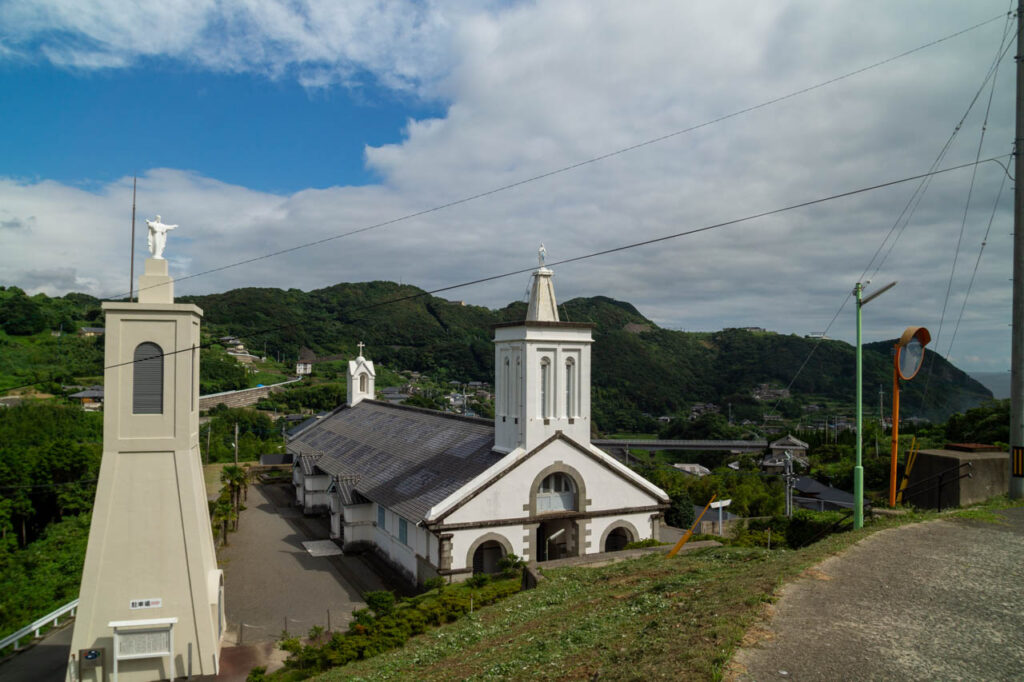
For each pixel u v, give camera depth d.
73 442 63.56
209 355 153.50
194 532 24.50
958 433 56.84
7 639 27.22
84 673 23.16
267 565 38.59
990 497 22.95
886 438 78.56
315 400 137.38
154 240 25.58
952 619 12.42
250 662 25.22
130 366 24.45
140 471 24.31
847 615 12.81
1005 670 10.45
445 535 30.22
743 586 15.52
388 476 40.88
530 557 32.41
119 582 23.75
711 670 10.91
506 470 32.03
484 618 22.14
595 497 34.38
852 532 19.31
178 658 23.88
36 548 48.00
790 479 43.91
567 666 13.62
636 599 18.42
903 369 22.30
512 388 34.31
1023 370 22.09
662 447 110.38
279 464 78.38
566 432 33.97
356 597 32.88
